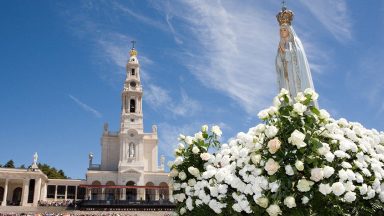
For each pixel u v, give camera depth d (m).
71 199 89.06
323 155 7.17
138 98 91.50
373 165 7.74
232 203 8.34
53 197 89.12
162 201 70.50
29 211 63.31
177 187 10.42
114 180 82.88
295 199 7.12
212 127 10.54
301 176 7.09
